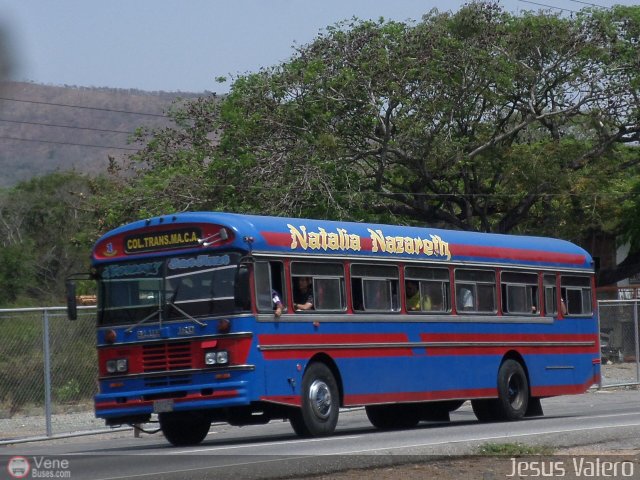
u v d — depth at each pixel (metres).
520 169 85.94
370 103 78.38
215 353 32.53
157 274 33.94
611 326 72.00
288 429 44.81
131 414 33.53
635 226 103.12
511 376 43.06
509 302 43.69
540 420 42.09
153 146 87.88
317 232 35.81
